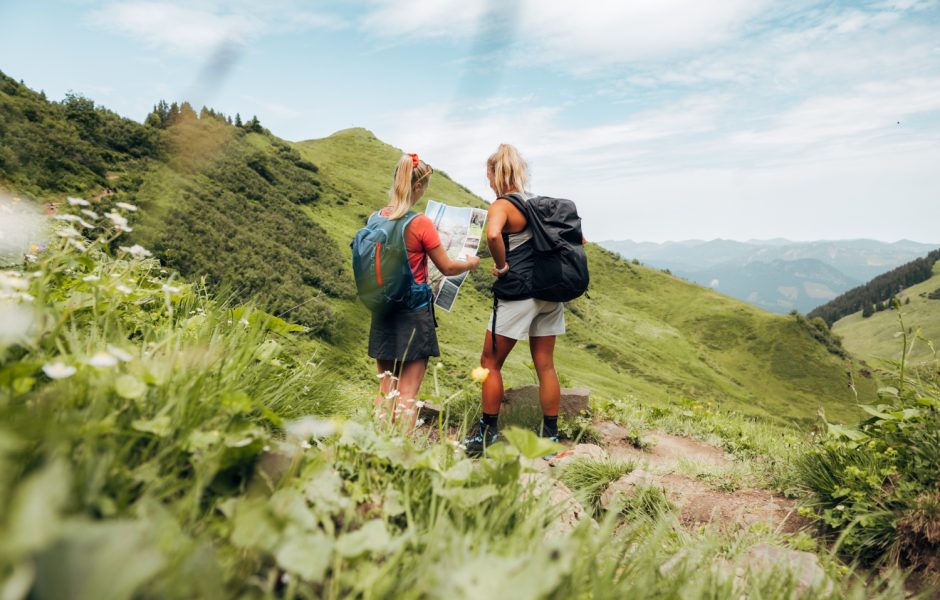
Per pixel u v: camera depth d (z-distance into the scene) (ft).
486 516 5.06
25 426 3.10
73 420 3.67
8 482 2.89
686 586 4.91
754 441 18.08
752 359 552.00
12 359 4.51
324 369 8.27
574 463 12.57
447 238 12.84
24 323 4.70
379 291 10.87
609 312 592.19
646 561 5.02
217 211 186.19
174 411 4.42
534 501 5.57
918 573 8.02
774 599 5.31
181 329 6.98
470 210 13.09
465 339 323.78
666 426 20.26
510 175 13.48
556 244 12.79
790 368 533.55
